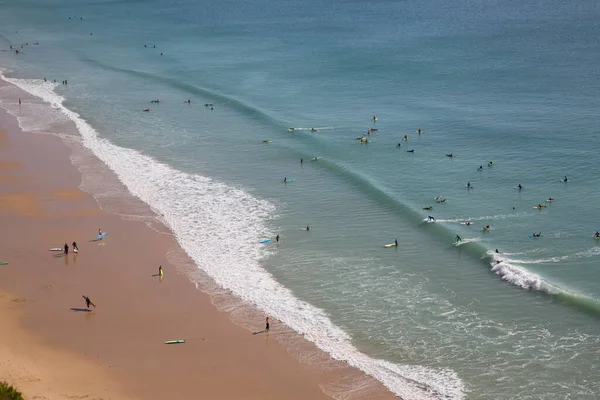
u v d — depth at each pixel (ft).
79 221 224.12
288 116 345.72
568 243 201.05
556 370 145.69
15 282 184.44
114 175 266.57
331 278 188.34
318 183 257.75
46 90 407.23
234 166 278.26
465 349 154.61
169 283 185.68
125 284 184.75
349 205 236.63
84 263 196.13
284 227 221.46
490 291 178.50
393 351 155.12
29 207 234.17
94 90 408.05
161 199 244.42
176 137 316.81
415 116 337.72
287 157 286.46
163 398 137.59
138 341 158.10
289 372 147.54
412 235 212.64
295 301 176.96
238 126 332.19
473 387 141.79
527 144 288.10
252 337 160.56
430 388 141.90
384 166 271.49
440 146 292.61
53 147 298.76
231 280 187.93
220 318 168.66
